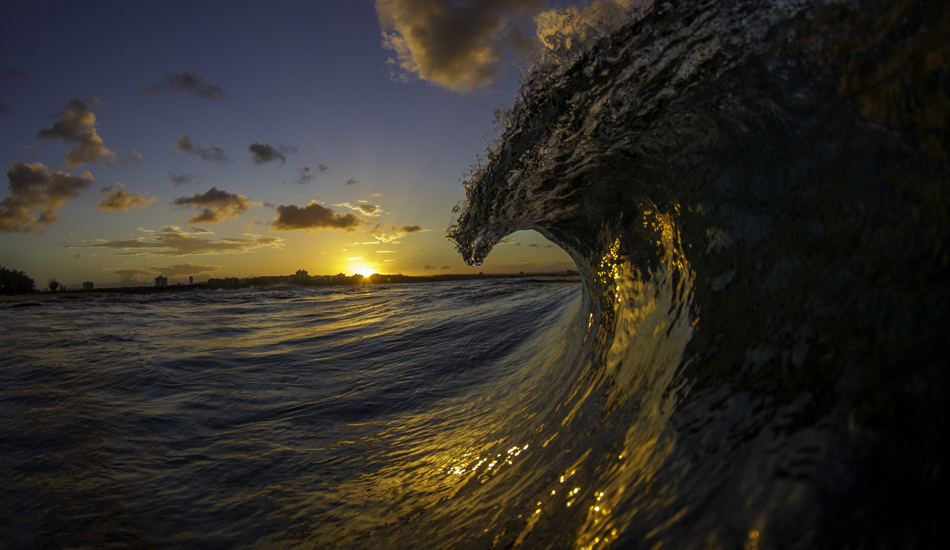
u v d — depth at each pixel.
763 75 1.28
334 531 1.78
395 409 3.38
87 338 6.26
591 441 1.52
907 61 0.88
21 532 1.88
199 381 4.26
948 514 0.54
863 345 0.79
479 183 2.64
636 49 1.57
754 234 1.27
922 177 0.81
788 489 0.72
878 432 0.68
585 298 3.56
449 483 1.97
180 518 1.96
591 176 2.34
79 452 2.67
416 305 8.80
